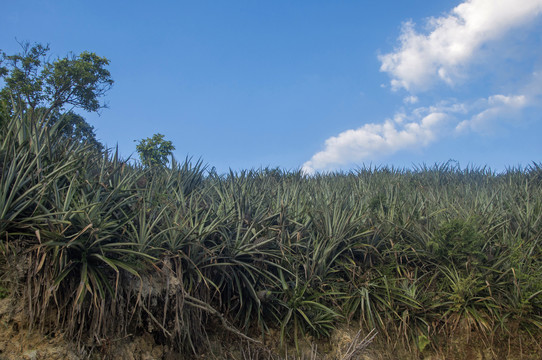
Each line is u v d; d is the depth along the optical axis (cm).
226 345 506
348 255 645
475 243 621
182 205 554
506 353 568
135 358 411
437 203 839
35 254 372
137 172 636
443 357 557
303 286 560
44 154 466
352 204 742
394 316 571
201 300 489
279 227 600
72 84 2514
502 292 599
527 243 677
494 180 1247
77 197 441
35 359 351
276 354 514
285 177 1185
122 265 392
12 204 385
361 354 501
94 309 380
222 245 522
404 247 661
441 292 593
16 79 2400
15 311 360
